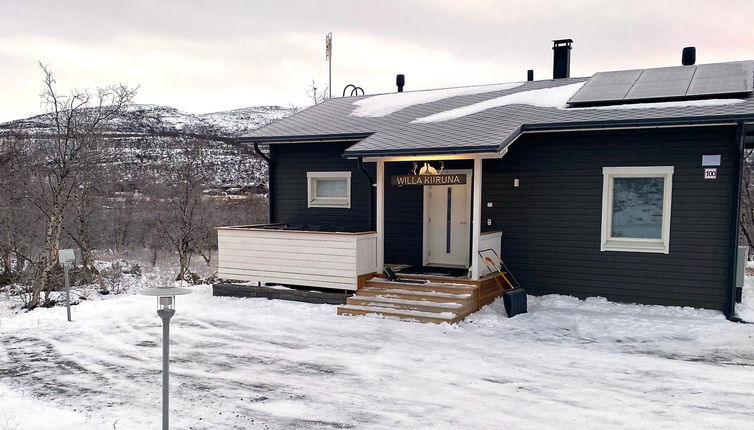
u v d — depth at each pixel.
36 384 6.98
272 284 13.13
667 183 10.41
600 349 8.34
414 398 6.32
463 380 6.94
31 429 5.50
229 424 5.59
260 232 12.12
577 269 11.33
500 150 9.52
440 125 11.99
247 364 7.67
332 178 14.23
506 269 11.30
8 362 7.96
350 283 11.11
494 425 5.52
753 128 10.34
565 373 7.19
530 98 12.81
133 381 7.04
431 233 13.02
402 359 7.84
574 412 5.84
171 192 26.06
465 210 12.55
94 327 10.07
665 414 5.74
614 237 11.12
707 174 10.04
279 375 7.18
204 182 27.33
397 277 11.41
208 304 11.69
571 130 10.42
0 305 16.31
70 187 16.95
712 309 10.22
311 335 9.20
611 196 11.02
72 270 18.97
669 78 11.94
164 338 4.82
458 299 10.12
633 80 12.32
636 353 8.10
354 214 13.91
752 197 23.56
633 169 10.66
